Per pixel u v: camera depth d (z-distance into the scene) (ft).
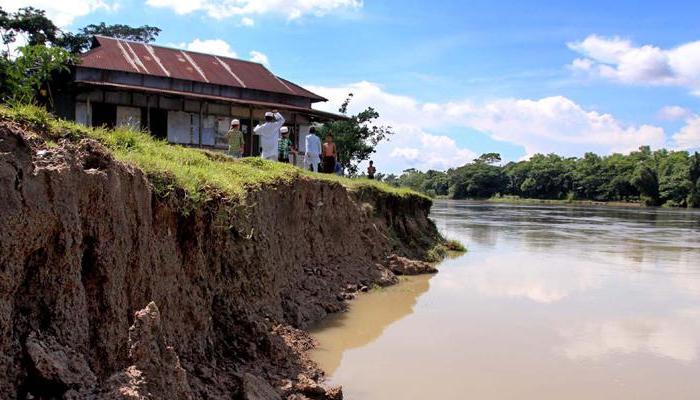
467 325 38.32
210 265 27.86
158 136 91.71
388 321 38.70
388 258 58.18
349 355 31.81
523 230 117.08
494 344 34.42
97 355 19.02
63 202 18.37
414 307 42.88
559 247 84.94
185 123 93.04
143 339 19.56
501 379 29.04
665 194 317.22
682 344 35.42
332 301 41.57
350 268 50.08
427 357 31.91
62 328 17.83
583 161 396.78
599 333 37.24
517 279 55.52
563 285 52.95
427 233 78.69
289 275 39.83
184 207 25.45
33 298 17.53
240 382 23.54
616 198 353.10
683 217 189.78
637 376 29.96
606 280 56.18
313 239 47.29
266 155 58.75
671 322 40.32
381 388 27.45
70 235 18.44
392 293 47.55
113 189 20.80
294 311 35.68
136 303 21.77
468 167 424.87
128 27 166.20
